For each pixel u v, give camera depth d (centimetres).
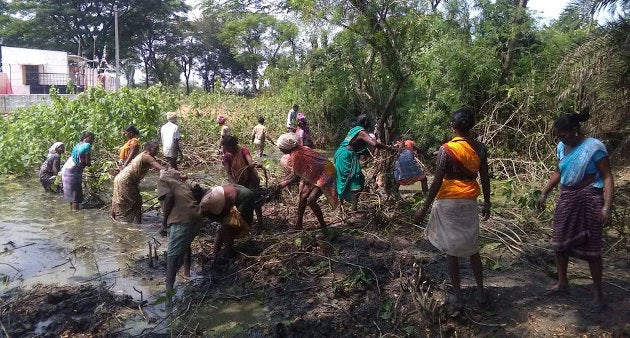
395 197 773
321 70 1471
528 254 593
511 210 789
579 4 816
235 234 595
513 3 1320
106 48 4572
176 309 494
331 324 451
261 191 726
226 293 529
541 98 1101
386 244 637
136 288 547
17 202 925
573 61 842
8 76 3025
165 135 1104
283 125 2003
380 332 435
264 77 2584
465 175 434
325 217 770
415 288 468
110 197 957
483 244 638
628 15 793
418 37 927
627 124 846
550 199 835
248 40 4009
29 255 644
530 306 460
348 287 518
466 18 1288
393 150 759
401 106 1268
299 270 564
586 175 439
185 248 536
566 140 449
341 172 727
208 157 1412
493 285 509
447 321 443
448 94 1194
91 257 640
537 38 1253
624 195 781
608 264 568
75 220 808
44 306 484
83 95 1259
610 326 420
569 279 521
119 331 449
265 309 493
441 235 443
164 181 530
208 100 2134
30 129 1212
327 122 1839
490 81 1220
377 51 922
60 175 943
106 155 1190
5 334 433
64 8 4334
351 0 874
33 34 4403
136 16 4641
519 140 1154
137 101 1266
